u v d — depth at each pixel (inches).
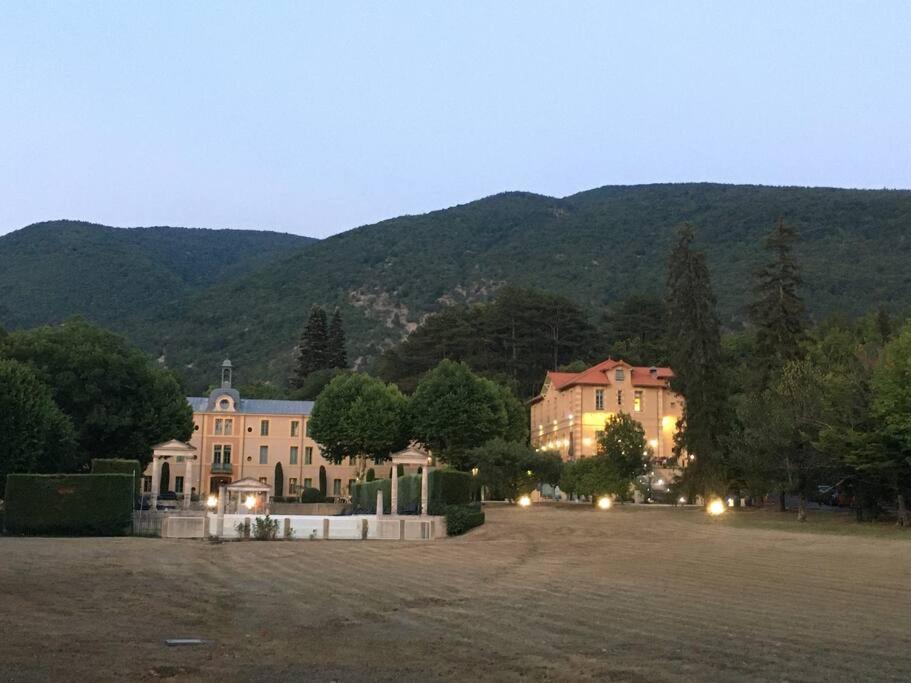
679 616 703.7
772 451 1918.1
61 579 949.2
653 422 3262.8
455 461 3120.1
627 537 1560.0
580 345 4970.5
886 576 963.3
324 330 5866.1
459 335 4845.0
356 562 1187.3
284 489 3730.3
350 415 3270.2
